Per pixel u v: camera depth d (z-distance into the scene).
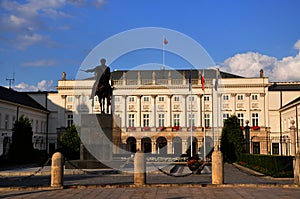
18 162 49.97
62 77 87.75
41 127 84.50
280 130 84.38
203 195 16.69
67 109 87.25
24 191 18.41
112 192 17.78
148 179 25.06
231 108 85.12
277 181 24.09
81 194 17.17
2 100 63.88
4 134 64.81
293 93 85.38
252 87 85.38
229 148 54.06
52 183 19.58
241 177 27.78
